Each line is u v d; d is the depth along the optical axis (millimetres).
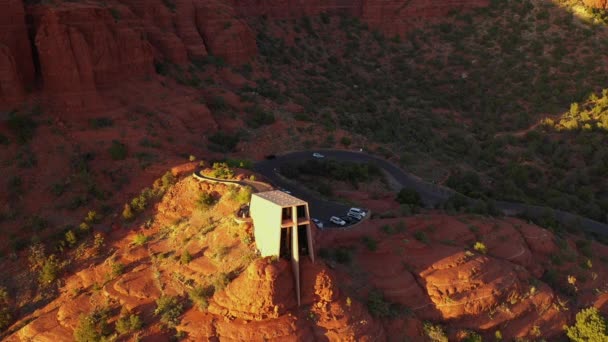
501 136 98375
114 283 45375
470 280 46250
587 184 82438
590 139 89875
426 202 69000
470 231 52844
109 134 65250
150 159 62156
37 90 65688
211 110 84438
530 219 66625
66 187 57906
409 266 46906
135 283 44625
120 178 59875
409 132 98188
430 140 95750
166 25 91438
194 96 83312
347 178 73625
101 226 54406
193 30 96188
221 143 78000
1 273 49844
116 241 52781
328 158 80062
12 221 53906
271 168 74000
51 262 49969
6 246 52094
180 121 75688
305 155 80125
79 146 62219
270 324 38656
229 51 100812
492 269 47906
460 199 66938
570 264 55281
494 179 83438
